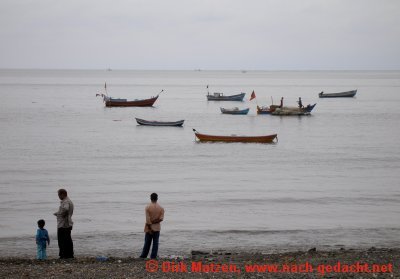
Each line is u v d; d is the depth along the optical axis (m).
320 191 58.62
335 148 98.62
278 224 44.06
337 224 44.06
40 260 27.89
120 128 133.88
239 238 39.69
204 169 75.25
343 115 171.50
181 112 185.12
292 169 75.31
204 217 46.53
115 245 37.59
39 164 78.25
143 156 88.19
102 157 86.50
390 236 40.25
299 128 136.38
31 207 50.41
